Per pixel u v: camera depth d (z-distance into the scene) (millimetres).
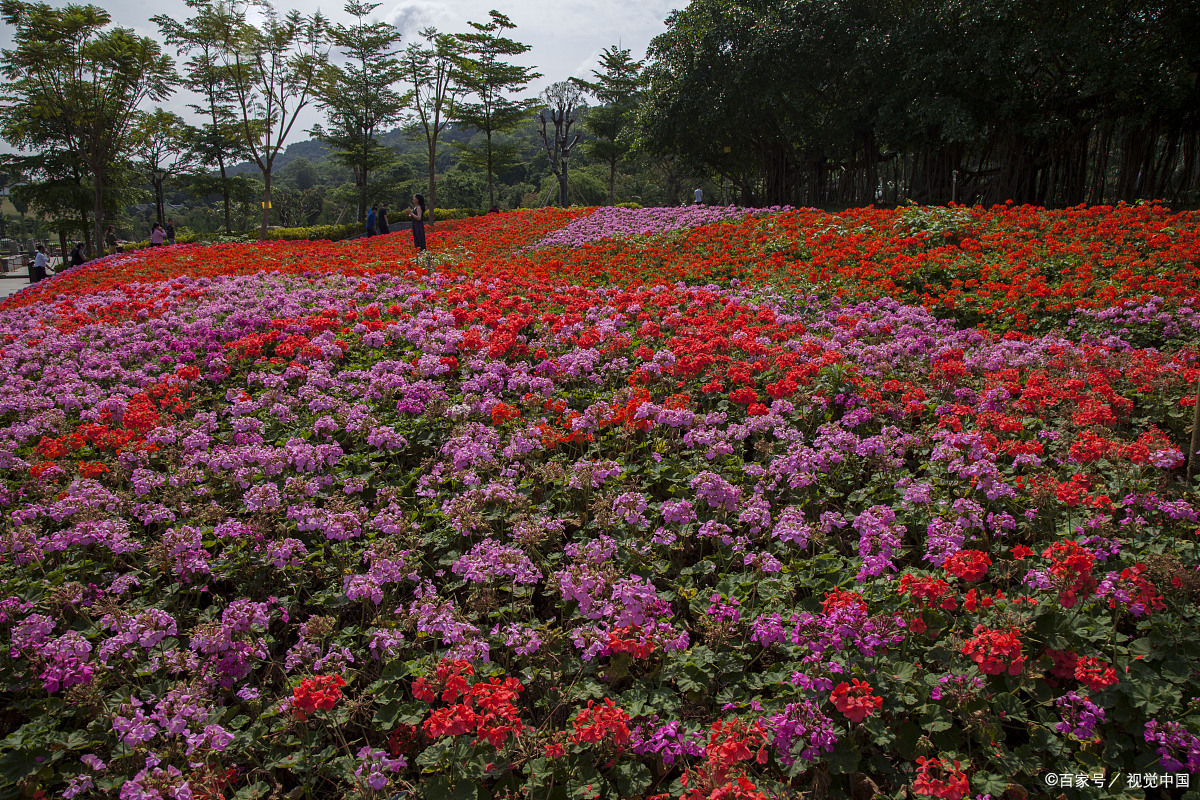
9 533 4188
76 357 7781
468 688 3033
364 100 54844
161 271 14273
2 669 3562
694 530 4621
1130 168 20844
